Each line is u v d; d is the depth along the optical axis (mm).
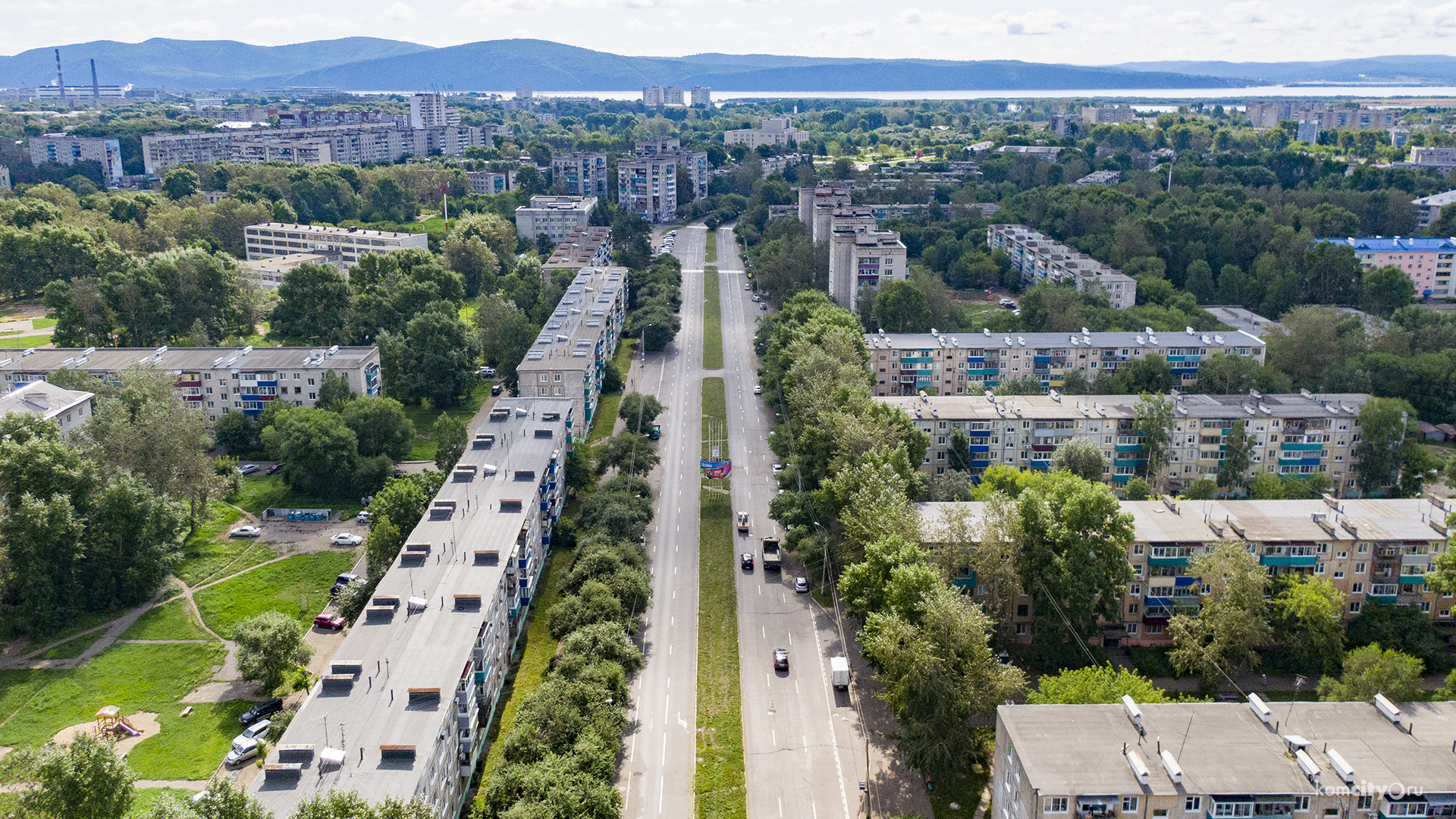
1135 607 170125
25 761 113375
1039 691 154875
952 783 138000
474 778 136875
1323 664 155250
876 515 168500
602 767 127188
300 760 114125
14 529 175375
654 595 188625
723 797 135375
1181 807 104500
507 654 161125
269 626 157750
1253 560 154250
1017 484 192875
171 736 149000
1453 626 167500
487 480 191125
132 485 189875
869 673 165375
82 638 176875
